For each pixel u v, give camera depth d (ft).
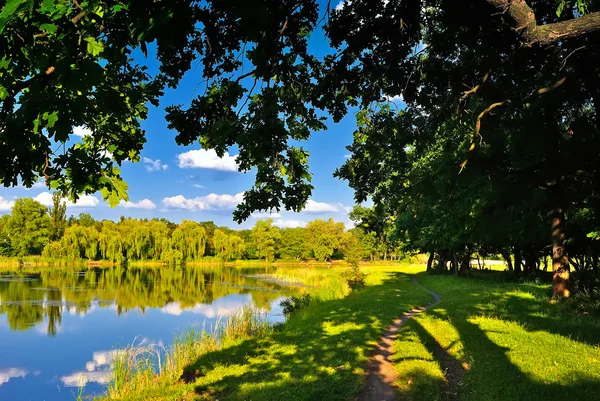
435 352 31.42
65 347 53.01
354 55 21.06
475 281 95.86
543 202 50.62
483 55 22.41
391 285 95.71
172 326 65.57
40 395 36.68
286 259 332.39
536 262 103.71
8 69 9.32
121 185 14.83
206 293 107.45
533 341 30.42
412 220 97.04
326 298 74.38
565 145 33.32
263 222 322.55
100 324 67.21
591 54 21.31
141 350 47.55
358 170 31.09
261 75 13.71
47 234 249.75
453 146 36.27
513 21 13.30
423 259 274.98
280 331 47.62
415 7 19.70
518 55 22.16
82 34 9.05
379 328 40.70
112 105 12.19
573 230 57.21
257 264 283.18
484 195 50.55
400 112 25.90
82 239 235.40
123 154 15.65
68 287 119.24
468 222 70.33
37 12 8.17
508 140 37.04
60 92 9.70
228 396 25.05
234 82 15.49
